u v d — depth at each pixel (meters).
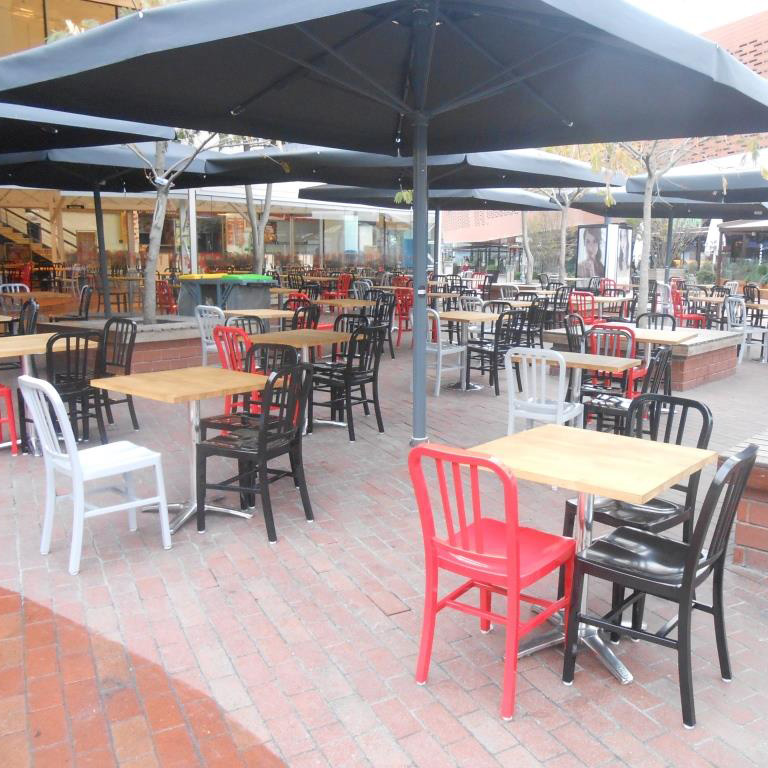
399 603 3.01
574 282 16.53
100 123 5.62
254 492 3.68
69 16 11.70
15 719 2.25
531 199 12.22
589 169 8.39
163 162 7.93
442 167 7.89
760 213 12.77
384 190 11.66
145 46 2.91
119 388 3.66
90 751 2.11
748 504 3.33
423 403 5.32
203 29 2.80
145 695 2.37
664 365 4.99
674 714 2.29
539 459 2.50
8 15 11.23
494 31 4.25
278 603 3.00
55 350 5.03
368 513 4.04
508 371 4.65
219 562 3.39
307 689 2.41
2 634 2.73
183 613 2.91
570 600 2.43
